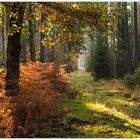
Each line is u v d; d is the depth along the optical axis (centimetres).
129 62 3231
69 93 2036
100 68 3678
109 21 1225
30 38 2325
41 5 1243
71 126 1208
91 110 1536
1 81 1317
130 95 2267
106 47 3722
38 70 1917
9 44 1266
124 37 3828
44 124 1186
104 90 2647
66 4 1213
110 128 1221
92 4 1207
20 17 1212
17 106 1072
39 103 1135
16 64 1262
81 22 1212
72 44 1325
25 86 1321
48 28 1318
